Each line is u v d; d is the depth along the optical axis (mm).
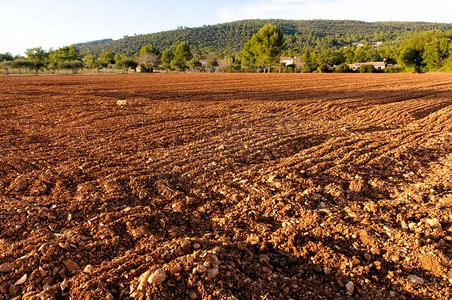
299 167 7020
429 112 14180
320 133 10242
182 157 7793
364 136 9852
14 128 10773
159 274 3271
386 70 64750
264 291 3410
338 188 5906
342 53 92250
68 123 11688
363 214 5004
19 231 4477
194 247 3961
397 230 4531
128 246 4203
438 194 5602
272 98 18938
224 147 8570
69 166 7051
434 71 57156
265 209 5238
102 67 71188
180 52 77000
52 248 3844
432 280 3639
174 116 12977
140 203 5441
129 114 13516
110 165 7207
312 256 4078
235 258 3824
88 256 3906
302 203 5395
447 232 4484
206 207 5312
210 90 23375
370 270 3791
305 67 70562
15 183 6082
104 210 5109
